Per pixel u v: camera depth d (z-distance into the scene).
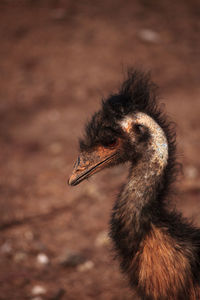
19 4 31.39
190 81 23.39
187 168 16.22
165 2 33.06
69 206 15.14
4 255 12.70
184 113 20.09
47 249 13.13
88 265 12.31
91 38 27.06
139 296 7.59
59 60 25.14
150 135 7.30
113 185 15.99
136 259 7.23
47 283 11.54
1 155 18.20
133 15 30.34
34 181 16.52
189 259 7.20
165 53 25.89
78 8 31.02
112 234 7.49
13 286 11.29
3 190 15.99
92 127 7.75
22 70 24.67
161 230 7.15
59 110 21.33
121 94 7.77
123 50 25.83
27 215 14.70
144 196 7.21
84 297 11.00
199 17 31.03
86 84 23.05
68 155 17.91
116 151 7.60
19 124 20.48
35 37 27.31
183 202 14.16
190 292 7.24
